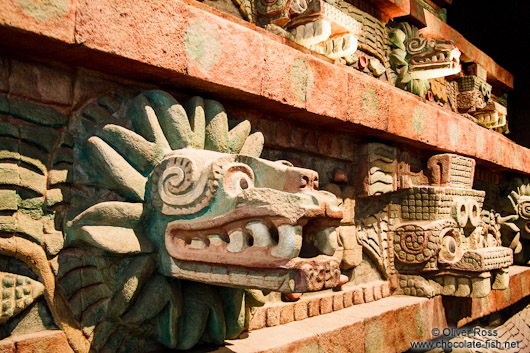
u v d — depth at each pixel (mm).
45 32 1620
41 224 1802
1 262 1709
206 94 2352
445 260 3703
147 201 1998
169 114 2057
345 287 3385
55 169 1860
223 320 2158
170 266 1929
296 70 2623
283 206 1687
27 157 1780
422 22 4816
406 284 3775
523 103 7984
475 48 6137
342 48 3191
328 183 3246
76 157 1938
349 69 3275
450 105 5617
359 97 3076
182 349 2062
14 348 1664
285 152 2949
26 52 1771
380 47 4199
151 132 2016
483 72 6348
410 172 3961
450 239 3762
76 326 1854
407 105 3543
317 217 1741
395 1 4145
